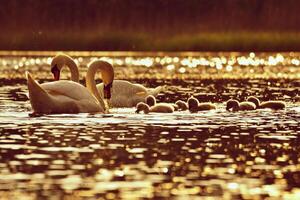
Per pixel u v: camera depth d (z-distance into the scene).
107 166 15.88
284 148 17.94
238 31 75.62
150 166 15.95
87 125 21.00
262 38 73.06
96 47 71.81
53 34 73.56
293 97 29.75
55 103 22.92
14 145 18.02
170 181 14.76
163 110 23.95
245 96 30.16
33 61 56.25
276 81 39.09
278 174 15.35
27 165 15.91
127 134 19.58
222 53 72.12
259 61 59.22
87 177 14.98
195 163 16.25
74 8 75.75
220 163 16.30
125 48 72.06
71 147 17.80
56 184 14.45
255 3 76.62
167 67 51.66
